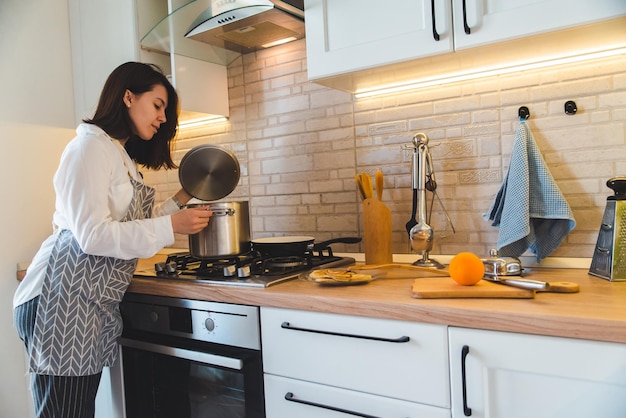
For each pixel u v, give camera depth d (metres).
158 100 1.49
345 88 1.71
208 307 1.41
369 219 1.61
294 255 1.68
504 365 0.98
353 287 1.29
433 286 1.17
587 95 1.40
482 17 1.24
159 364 1.58
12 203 2.10
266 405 1.32
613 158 1.37
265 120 2.04
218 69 2.08
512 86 1.51
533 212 1.41
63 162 1.30
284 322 1.27
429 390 1.07
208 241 1.59
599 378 0.89
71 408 1.36
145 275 1.66
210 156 1.72
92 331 1.37
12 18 2.09
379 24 1.41
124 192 1.40
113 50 2.08
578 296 1.07
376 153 1.77
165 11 2.10
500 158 1.54
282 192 2.01
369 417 1.14
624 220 1.21
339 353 1.18
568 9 1.13
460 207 1.62
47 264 1.36
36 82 2.18
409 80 1.62
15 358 2.11
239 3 1.58
